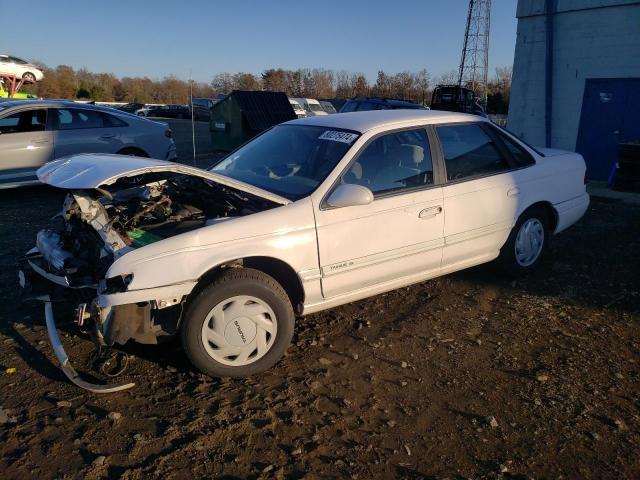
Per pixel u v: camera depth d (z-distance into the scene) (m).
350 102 18.52
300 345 3.93
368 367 3.65
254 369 3.46
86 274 3.48
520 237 5.09
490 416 3.13
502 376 3.58
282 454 2.79
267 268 3.68
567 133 12.16
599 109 11.49
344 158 3.87
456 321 4.37
